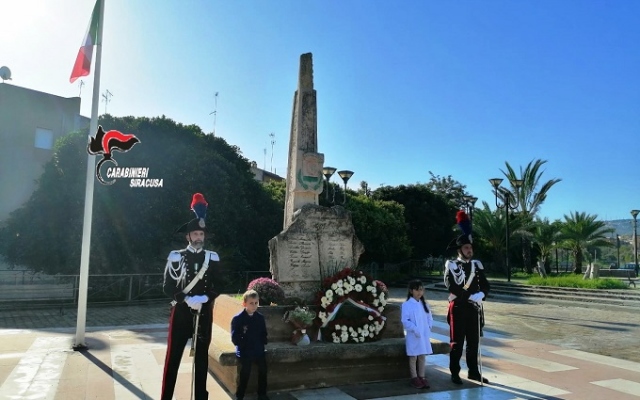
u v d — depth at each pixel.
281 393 5.62
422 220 40.47
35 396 5.43
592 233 31.28
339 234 7.64
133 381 6.11
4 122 25.09
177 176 20.14
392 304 6.82
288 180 8.52
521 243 38.03
